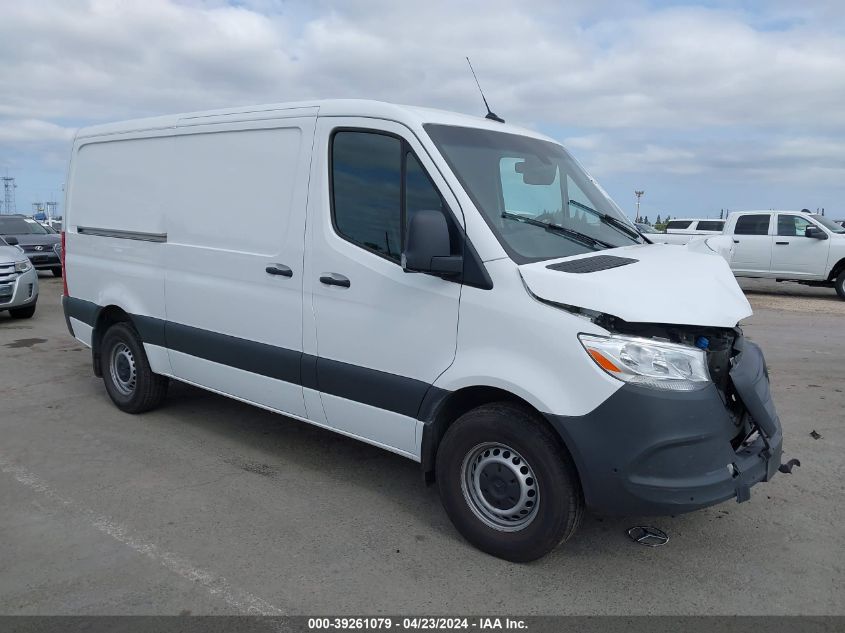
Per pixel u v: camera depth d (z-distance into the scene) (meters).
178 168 5.15
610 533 3.90
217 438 5.44
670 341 3.18
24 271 11.13
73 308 6.37
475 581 3.38
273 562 3.54
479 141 3.98
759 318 12.29
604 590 3.32
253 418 5.96
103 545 3.70
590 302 3.13
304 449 5.21
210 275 4.93
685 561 3.60
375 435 4.06
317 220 4.17
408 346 3.77
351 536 3.83
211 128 4.88
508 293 3.37
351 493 4.42
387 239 3.86
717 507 4.25
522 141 4.33
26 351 8.72
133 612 3.10
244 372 4.77
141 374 5.77
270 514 4.10
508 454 3.51
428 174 3.67
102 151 5.94
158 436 5.47
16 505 4.18
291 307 4.36
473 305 3.48
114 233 5.81
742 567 3.54
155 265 5.41
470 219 3.51
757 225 16.81
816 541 3.83
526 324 3.30
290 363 4.40
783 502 4.32
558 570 3.49
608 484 3.15
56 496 4.32
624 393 3.08
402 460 5.01
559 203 4.20
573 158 4.80
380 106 3.94
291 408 4.55
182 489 4.45
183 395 6.66
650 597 3.26
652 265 3.63
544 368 3.26
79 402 6.41
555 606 3.18
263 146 4.53
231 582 3.35
